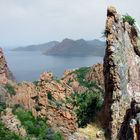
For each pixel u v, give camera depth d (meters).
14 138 67.38
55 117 77.81
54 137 72.50
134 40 85.44
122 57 81.06
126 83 80.75
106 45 81.94
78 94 91.69
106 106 81.81
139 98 68.56
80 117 83.56
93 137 78.25
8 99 76.00
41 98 79.62
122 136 70.88
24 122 72.75
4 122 69.56
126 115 71.19
